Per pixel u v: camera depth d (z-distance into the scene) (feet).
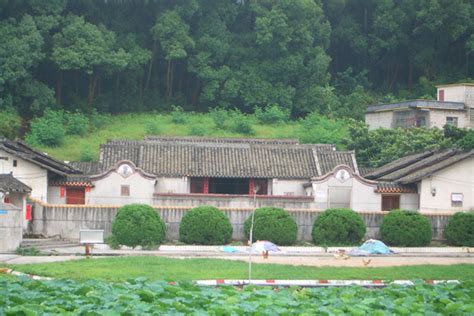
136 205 177.68
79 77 327.67
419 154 230.07
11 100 290.97
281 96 324.19
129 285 110.42
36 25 297.74
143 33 339.57
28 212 180.04
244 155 220.84
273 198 201.05
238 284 126.21
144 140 240.53
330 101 333.62
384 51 369.50
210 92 323.98
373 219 188.24
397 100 342.44
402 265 152.76
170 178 211.20
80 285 107.96
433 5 344.08
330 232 180.34
